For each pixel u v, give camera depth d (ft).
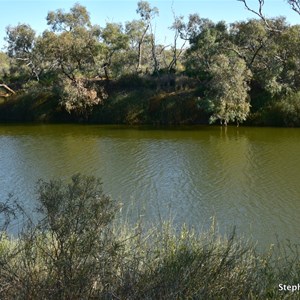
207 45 136.26
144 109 140.56
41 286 13.92
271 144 96.27
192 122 133.59
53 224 14.40
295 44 122.31
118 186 65.98
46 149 97.96
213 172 72.95
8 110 160.15
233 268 15.87
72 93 143.95
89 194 14.79
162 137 110.83
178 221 50.34
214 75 123.54
